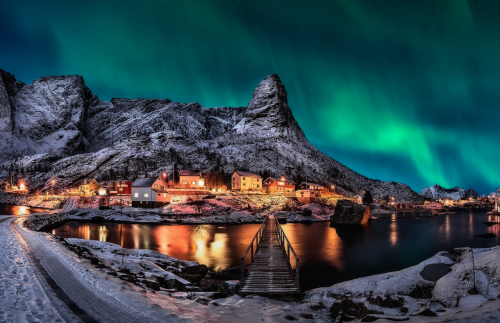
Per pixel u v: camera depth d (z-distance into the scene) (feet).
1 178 518.37
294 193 408.05
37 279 42.78
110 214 243.19
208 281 82.84
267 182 435.12
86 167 533.14
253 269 70.79
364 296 58.29
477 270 62.75
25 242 79.87
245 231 196.24
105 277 47.57
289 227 240.73
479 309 39.99
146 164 542.98
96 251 93.09
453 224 282.97
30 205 335.67
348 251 138.62
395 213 436.76
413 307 49.62
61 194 369.50
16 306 31.30
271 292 57.57
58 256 61.05
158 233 180.24
